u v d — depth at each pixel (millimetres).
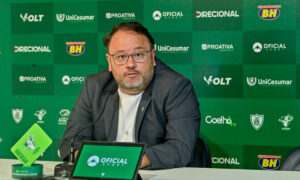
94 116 2369
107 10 3291
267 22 3068
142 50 2195
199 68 3182
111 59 2244
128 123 2309
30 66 3422
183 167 1909
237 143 3164
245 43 3109
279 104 3090
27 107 3443
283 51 3062
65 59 3371
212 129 3193
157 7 3213
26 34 3412
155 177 1611
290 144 3090
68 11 3344
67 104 3383
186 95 2246
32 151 1584
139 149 1449
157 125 2238
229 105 3158
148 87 2289
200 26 3162
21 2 3404
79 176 1450
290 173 1696
